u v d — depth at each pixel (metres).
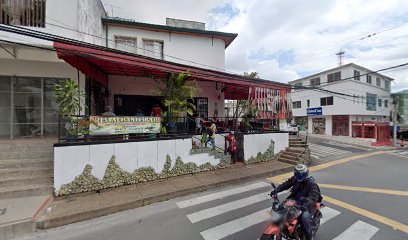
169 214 5.35
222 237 4.18
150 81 12.42
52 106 9.41
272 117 11.72
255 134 11.03
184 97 9.39
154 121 8.02
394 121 21.81
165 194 6.43
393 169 10.55
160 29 12.17
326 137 26.25
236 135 11.05
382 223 4.70
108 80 11.73
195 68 9.64
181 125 9.35
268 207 5.68
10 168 6.63
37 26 8.34
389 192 6.84
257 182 8.20
